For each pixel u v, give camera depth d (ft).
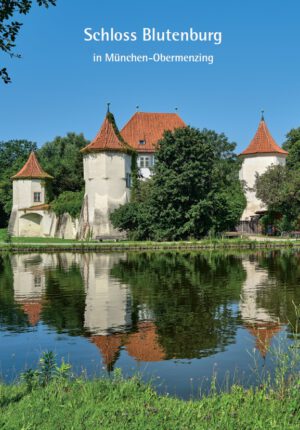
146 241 152.56
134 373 29.25
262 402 21.02
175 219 154.61
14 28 25.08
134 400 21.76
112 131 180.45
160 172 156.04
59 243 150.51
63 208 189.37
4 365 32.40
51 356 26.61
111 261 104.37
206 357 33.27
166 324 42.96
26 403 21.13
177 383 28.30
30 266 95.86
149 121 209.87
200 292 59.41
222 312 47.55
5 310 50.47
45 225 199.72
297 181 156.35
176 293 59.00
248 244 138.41
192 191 155.12
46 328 42.42
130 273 80.33
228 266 89.04
